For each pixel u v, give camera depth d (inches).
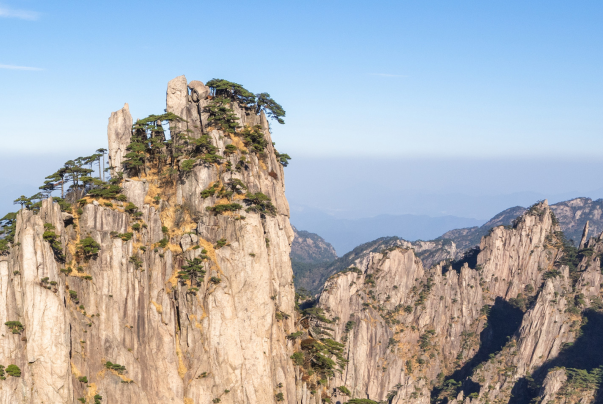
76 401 4598.9
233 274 5265.8
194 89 6141.7
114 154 5812.0
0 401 4256.9
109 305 4904.0
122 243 5029.5
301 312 6614.2
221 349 5118.1
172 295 5142.7
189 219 5447.8
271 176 6195.9
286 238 6186.0
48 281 4451.3
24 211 4658.0
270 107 6417.3
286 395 5521.7
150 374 4938.5
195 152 5728.3
